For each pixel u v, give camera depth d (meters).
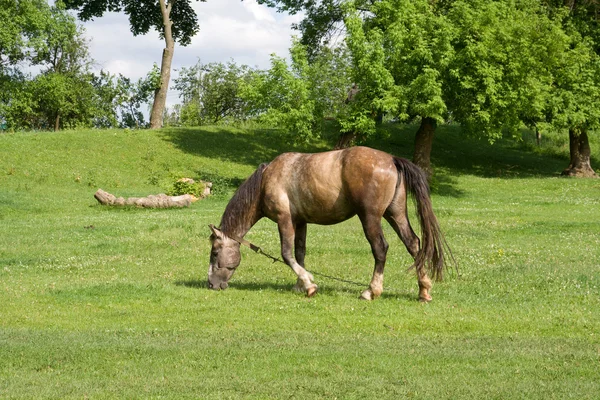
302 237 12.73
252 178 12.55
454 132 52.84
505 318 10.61
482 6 36.69
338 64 38.34
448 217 25.45
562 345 8.91
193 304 11.62
